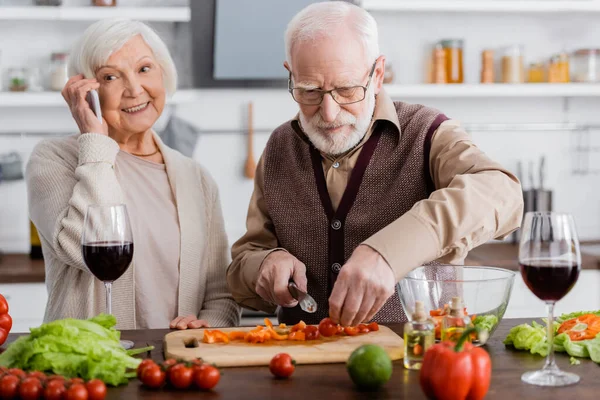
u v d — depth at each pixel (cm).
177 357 147
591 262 335
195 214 229
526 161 388
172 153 238
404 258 151
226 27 362
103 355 138
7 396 124
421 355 142
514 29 382
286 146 215
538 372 137
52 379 127
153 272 219
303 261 205
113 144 216
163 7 355
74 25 363
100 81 220
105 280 162
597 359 145
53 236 206
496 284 156
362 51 184
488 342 161
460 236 157
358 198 201
